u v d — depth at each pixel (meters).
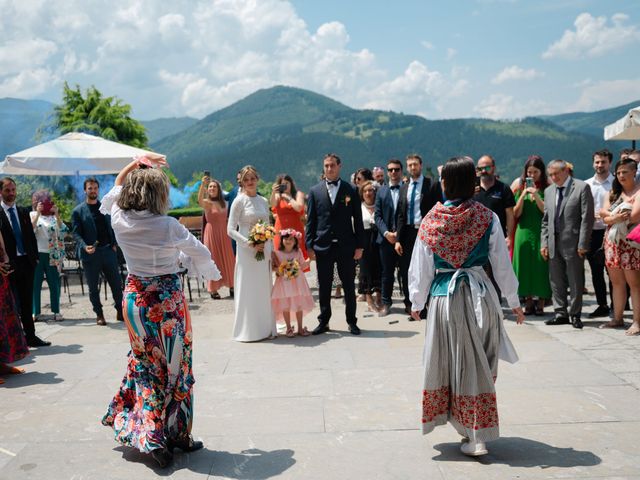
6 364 5.38
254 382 4.88
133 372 3.51
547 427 3.70
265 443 3.63
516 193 7.81
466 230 3.32
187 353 3.50
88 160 9.16
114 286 7.68
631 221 5.66
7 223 6.25
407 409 4.12
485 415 3.28
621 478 3.00
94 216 7.50
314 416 4.05
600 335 5.91
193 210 21.05
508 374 4.78
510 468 3.17
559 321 6.47
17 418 4.21
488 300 3.34
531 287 6.99
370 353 5.66
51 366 5.62
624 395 4.21
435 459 3.33
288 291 6.45
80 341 6.67
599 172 7.35
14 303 5.42
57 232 7.96
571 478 3.03
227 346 6.18
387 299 7.45
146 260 3.40
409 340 6.11
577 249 6.21
